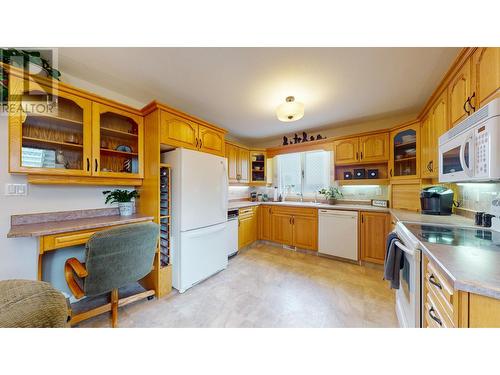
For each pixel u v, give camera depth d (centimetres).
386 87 205
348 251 278
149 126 200
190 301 183
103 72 179
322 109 264
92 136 171
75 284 138
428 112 202
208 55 155
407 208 247
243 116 292
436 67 170
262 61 162
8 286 52
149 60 161
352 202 332
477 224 144
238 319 157
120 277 142
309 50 149
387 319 156
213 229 231
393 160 269
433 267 92
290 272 247
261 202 373
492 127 89
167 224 204
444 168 138
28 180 146
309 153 387
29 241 159
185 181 201
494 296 59
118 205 209
